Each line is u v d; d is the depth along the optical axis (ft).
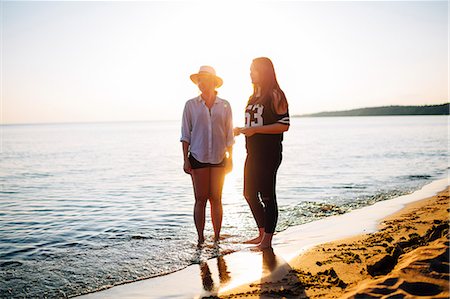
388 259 10.51
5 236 17.65
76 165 57.16
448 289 7.89
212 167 15.30
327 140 120.88
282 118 13.52
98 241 16.39
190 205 24.73
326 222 18.78
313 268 11.71
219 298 9.90
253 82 14.03
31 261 13.87
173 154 81.71
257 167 14.02
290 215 20.65
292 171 43.57
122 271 12.56
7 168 53.52
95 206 25.23
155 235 17.02
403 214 19.81
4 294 10.94
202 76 14.70
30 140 173.47
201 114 14.87
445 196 25.04
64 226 19.56
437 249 9.94
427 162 51.01
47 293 10.97
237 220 19.69
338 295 9.14
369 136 136.98
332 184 33.32
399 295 7.92
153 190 32.09
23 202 27.53
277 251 13.91
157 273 12.26
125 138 189.78
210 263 12.97
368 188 30.66
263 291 10.09
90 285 11.47
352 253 12.94
